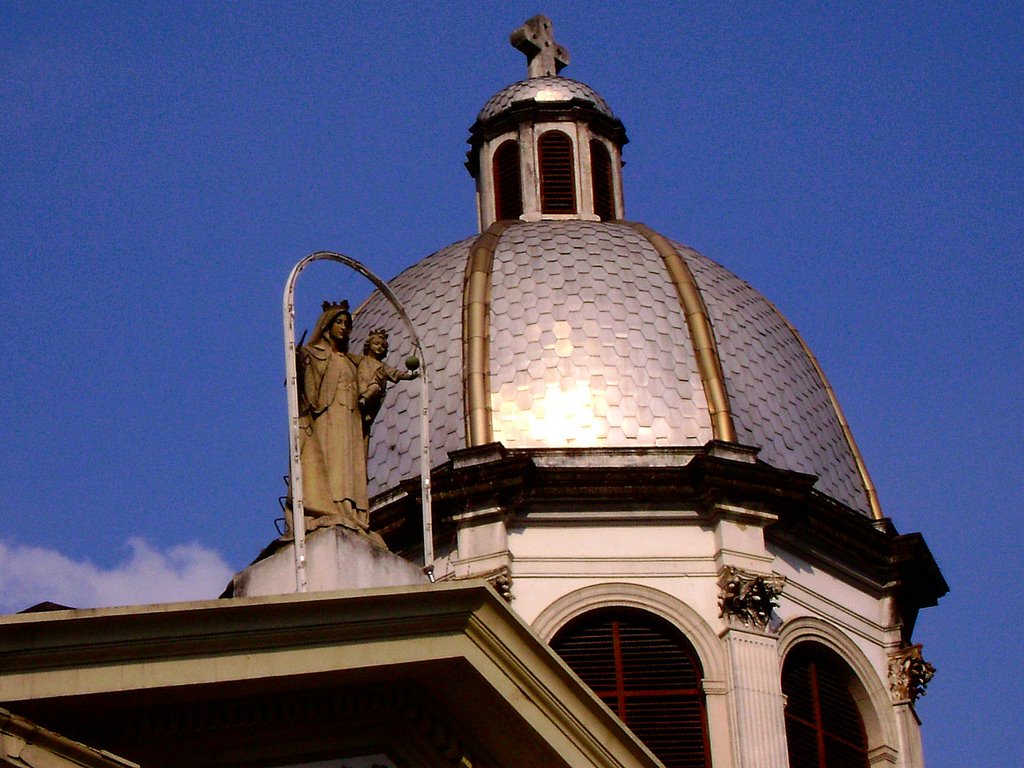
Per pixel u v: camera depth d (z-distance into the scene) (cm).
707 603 5059
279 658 3225
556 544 5072
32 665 3008
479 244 5588
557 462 5134
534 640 3481
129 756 3156
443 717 3488
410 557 5125
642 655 5028
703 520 5125
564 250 5538
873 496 5481
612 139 6019
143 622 3083
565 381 5266
